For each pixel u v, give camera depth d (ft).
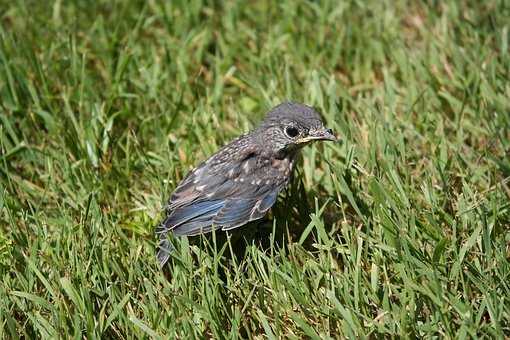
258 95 44.42
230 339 30.27
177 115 42.70
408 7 50.96
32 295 31.27
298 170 37.81
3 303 31.63
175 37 49.62
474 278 30.60
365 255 32.63
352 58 47.47
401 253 31.35
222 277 34.47
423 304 30.94
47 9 51.26
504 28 45.47
